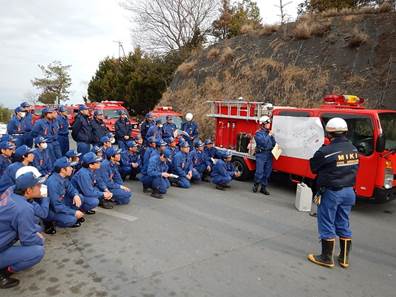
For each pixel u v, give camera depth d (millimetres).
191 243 4855
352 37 13148
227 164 8641
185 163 8375
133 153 8859
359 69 12359
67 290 3551
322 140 6766
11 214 3459
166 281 3766
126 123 10570
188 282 3752
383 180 6035
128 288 3604
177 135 10516
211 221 5832
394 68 11523
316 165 4246
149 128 10141
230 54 17375
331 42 13852
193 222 5754
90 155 5840
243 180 9086
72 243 4793
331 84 12578
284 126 7652
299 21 16297
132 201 6980
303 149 7188
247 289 3646
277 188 8469
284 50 15312
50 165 6945
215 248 4703
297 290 3674
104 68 29219
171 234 5184
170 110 14039
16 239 3627
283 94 13805
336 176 4109
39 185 3725
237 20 23359
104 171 6379
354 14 14906
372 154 6059
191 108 17516
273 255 4547
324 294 3617
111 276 3861
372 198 6129
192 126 11203
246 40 17953
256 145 7805
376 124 5996
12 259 3555
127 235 5113
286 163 7641
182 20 23766
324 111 6828
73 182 5875
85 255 4402
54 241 4859
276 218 6094
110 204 6477
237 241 4977
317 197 4316
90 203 5820
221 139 9547
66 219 5117
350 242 4316
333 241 4258
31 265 3703
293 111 7441
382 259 4586
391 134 6320
